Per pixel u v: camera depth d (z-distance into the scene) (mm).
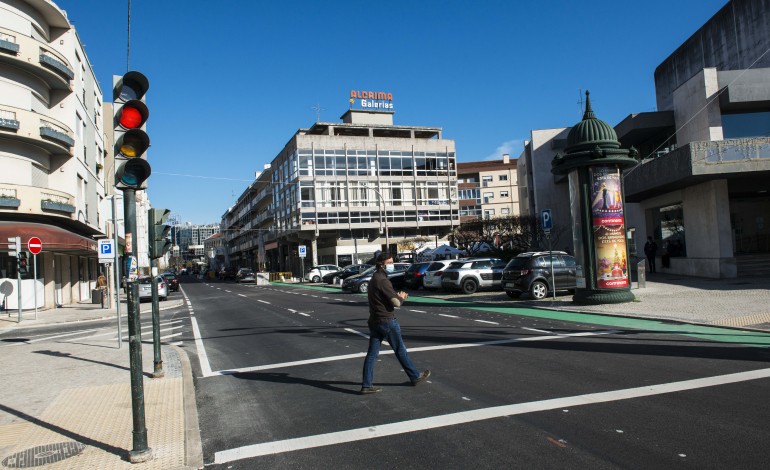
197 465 4598
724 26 26469
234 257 121938
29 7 25125
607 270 15297
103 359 10453
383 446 4812
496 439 4801
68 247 24047
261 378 8039
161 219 8320
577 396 6023
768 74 21156
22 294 25000
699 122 22359
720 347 8516
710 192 20500
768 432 4625
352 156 55031
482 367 7789
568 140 15883
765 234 23969
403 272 29578
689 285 18469
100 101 37188
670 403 5582
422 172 57688
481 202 80812
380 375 7684
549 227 17328
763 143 18516
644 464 4086
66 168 27328
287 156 58344
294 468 4445
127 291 4875
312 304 21750
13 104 24203
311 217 53188
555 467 4121
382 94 64438
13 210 23406
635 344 9109
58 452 5016
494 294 21672
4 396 7582
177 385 7711
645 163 22938
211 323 16812
